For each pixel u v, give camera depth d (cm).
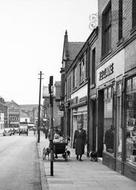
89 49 2409
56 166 1748
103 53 1950
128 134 1385
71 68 3631
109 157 1681
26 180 1390
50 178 1348
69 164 1847
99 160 1978
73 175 1428
